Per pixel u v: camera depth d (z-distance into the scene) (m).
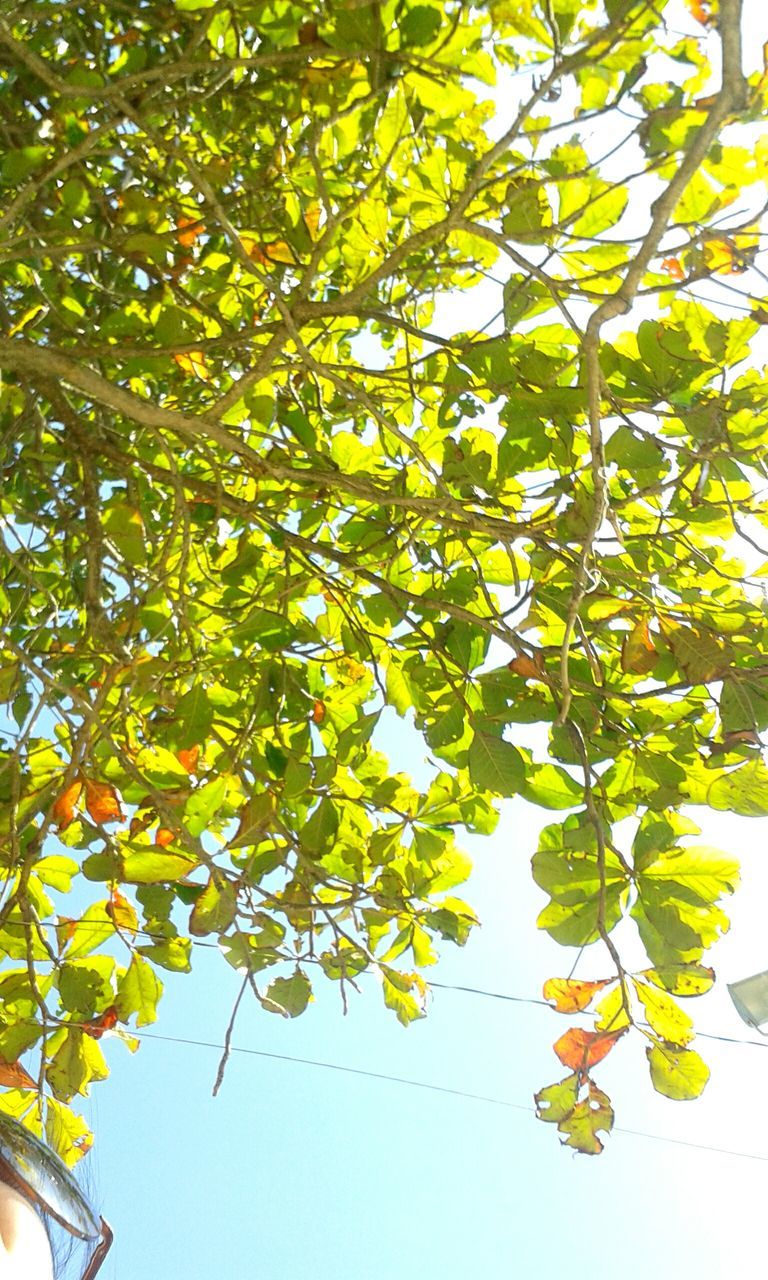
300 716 2.84
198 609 2.96
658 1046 2.46
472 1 2.04
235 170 2.85
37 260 2.46
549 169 2.30
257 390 2.55
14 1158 1.14
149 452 3.00
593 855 2.44
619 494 2.67
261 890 2.47
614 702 2.63
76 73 2.15
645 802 2.51
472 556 2.49
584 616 2.55
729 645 2.43
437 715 2.62
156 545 2.62
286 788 2.62
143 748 2.76
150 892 2.76
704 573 2.64
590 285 2.54
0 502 2.48
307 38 2.23
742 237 2.28
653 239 1.65
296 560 2.72
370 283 2.19
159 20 2.45
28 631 3.02
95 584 2.45
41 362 2.06
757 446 2.34
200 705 2.60
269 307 2.93
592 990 2.48
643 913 2.43
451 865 2.91
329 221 2.16
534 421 2.34
